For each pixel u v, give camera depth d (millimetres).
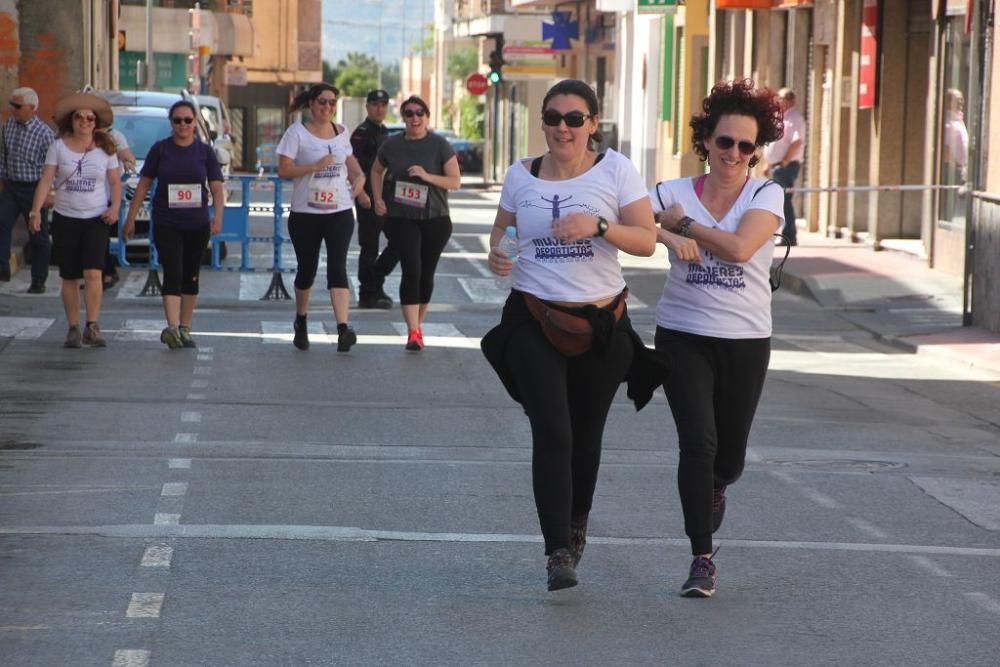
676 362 13680
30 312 33500
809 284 41094
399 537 15469
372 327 32844
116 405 22656
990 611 13461
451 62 192750
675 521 16562
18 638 12008
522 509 16844
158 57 112062
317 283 41531
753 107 13656
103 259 28578
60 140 28156
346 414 22516
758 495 18016
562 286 13250
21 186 38062
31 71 49594
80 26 49594
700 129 13852
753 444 21297
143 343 29344
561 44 103250
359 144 37094
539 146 118188
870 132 52125
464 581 13992
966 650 12336
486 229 63219
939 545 15859
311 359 27891
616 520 16547
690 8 76188
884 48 49844
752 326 13766
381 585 13773
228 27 117000
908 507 17609
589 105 13344
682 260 13516
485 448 20312
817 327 35719
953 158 42875
